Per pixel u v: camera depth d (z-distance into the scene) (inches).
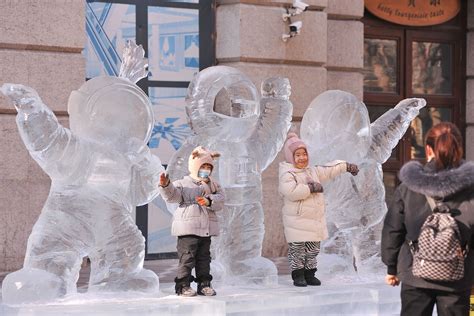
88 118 427.2
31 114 403.9
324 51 685.9
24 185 576.4
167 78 654.5
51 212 422.3
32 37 577.6
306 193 464.4
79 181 422.6
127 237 431.5
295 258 474.6
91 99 427.5
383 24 783.1
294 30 662.5
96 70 633.0
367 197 500.7
